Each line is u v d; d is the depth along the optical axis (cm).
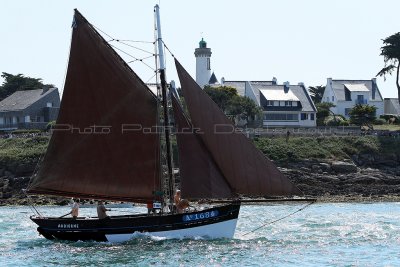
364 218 11062
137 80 7981
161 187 7969
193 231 7831
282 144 19925
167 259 6838
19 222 10762
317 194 17425
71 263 6731
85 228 7881
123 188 7994
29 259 6956
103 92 7956
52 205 15412
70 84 7956
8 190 17175
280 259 6894
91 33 7912
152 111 7988
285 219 10812
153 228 7794
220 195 7750
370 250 7481
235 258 6919
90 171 7981
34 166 18100
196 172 7800
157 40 8031
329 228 9469
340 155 19738
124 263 6688
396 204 14838
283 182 7662
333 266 6562
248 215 11512
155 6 8025
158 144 7988
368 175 18450
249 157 7700
